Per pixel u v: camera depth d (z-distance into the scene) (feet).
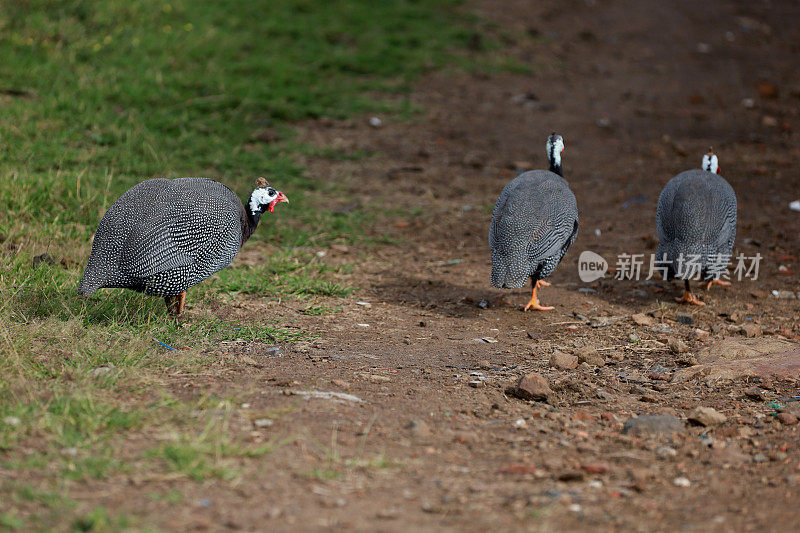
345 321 36.83
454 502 20.51
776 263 46.93
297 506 19.71
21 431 22.38
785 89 86.07
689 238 38.75
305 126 69.41
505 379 30.42
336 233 49.98
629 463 23.54
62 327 30.12
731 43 99.81
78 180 46.70
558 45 94.63
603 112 77.87
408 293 41.73
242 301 37.93
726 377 31.45
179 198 31.99
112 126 58.54
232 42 79.77
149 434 22.97
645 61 92.48
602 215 55.42
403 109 75.10
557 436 25.38
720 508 20.63
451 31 93.35
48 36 71.36
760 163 66.33
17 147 52.60
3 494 19.44
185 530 18.34
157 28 78.95
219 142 61.57
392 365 31.27
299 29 86.33
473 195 58.54
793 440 25.31
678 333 37.04
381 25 92.12
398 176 60.90
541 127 73.51
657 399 29.37
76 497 19.48
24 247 39.70
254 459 21.86
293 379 28.40
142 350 29.07
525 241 37.22
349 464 22.06
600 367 32.91
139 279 30.99
